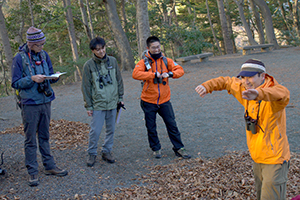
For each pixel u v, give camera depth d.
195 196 3.25
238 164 3.93
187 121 6.46
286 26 33.09
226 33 24.88
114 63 4.21
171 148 4.96
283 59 14.21
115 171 4.13
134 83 12.09
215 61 15.97
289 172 3.55
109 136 4.37
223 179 3.54
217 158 4.31
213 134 5.48
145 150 4.94
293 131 5.19
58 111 8.26
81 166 4.23
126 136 5.74
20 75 3.44
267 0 32.44
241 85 2.49
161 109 4.35
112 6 16.23
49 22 15.66
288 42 26.75
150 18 21.70
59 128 6.06
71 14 17.94
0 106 9.56
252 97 2.05
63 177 3.85
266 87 2.30
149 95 4.27
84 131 5.96
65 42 23.66
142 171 4.12
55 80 3.68
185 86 10.44
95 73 4.03
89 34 19.47
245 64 2.33
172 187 3.52
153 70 4.26
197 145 5.00
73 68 14.41
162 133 5.78
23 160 4.36
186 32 20.23
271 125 2.30
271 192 2.30
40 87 3.53
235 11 31.27
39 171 3.98
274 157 2.29
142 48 14.63
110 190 3.56
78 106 8.74
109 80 4.10
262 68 2.28
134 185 3.67
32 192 3.45
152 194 3.41
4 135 5.73
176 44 22.91
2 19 11.45
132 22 22.33
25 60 3.46
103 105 4.11
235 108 7.11
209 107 7.44
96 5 23.83
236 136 5.26
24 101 3.48
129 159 4.57
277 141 2.30
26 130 3.55
